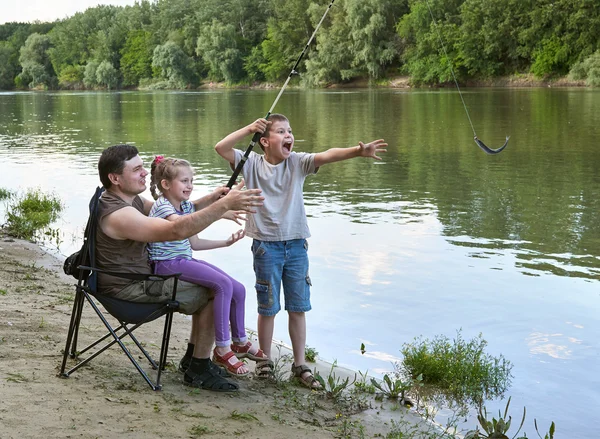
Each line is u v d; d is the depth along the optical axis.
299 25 69.19
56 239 8.50
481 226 9.15
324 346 5.14
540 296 6.32
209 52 76.06
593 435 3.88
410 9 59.06
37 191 11.38
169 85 81.31
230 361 3.88
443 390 4.43
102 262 3.65
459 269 7.17
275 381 4.20
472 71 55.34
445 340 5.14
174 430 3.15
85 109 40.28
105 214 3.58
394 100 40.41
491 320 5.71
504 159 15.66
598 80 47.34
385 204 10.69
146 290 3.63
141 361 4.22
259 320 4.26
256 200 3.46
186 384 3.86
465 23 53.84
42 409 3.17
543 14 50.06
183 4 86.94
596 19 48.12
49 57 103.19
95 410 3.24
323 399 4.06
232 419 3.42
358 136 21.41
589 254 7.74
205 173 13.91
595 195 11.31
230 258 7.54
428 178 13.22
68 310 5.25
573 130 21.48
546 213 9.96
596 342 5.23
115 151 3.60
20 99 58.44
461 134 21.23
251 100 46.41
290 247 4.19
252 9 79.19
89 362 3.98
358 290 6.48
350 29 62.28
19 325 4.64
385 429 3.74
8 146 19.94
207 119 30.02
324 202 10.91
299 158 4.18
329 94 51.50
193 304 3.76
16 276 6.38
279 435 3.32
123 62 90.69
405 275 6.96
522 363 4.84
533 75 53.09
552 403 4.26
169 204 3.91
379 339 5.30
